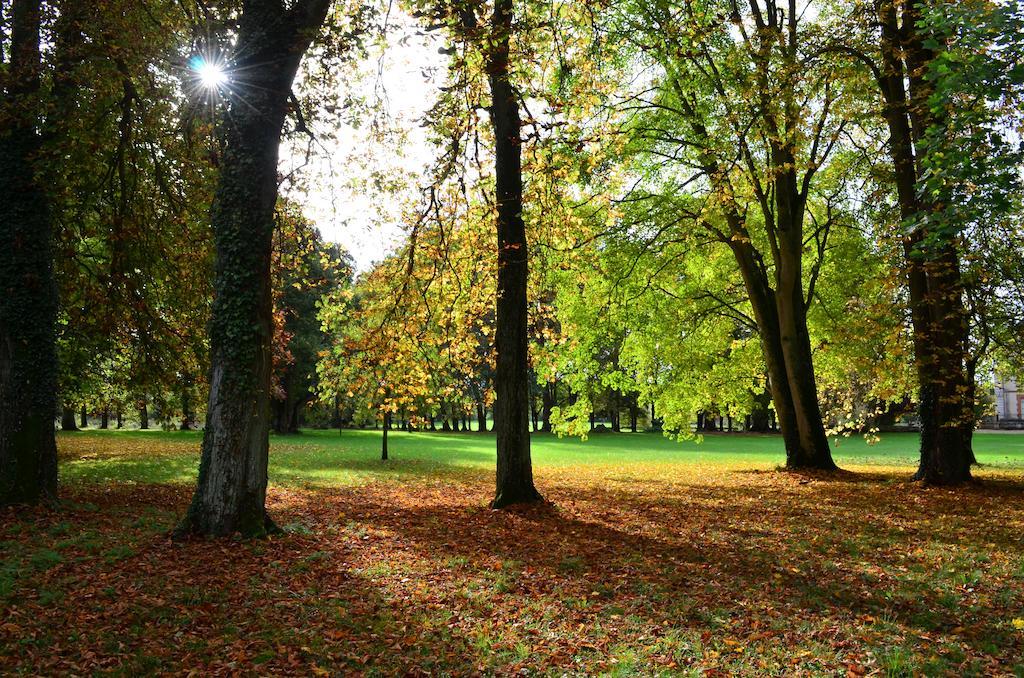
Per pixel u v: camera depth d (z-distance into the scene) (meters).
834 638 5.62
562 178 12.32
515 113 12.55
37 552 7.82
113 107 12.19
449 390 14.62
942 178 8.36
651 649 5.38
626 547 9.02
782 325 18.89
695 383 22.25
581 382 21.06
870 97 14.08
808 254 21.58
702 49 14.82
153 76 12.23
